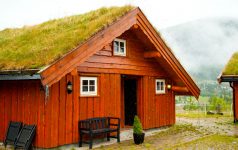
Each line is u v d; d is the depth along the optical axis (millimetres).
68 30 11695
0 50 12414
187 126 16703
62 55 9500
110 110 12516
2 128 11266
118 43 13148
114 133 12844
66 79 10648
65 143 10492
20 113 10633
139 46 14289
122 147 10859
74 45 9961
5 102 11242
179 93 17391
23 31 14641
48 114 9938
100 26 10891
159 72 15664
